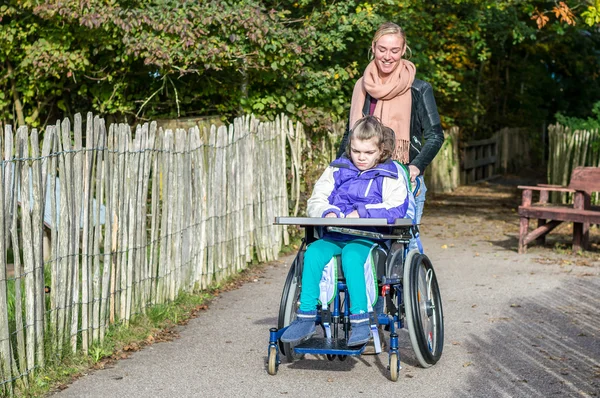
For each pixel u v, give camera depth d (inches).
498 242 506.6
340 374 227.0
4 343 201.0
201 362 238.7
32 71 500.1
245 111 514.3
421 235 543.5
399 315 231.8
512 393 208.2
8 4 510.9
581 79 1462.8
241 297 335.6
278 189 446.3
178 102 511.2
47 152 216.1
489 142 1119.0
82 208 236.8
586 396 205.0
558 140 757.9
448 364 235.9
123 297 265.1
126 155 264.2
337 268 217.8
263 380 221.1
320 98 530.3
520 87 1317.7
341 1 525.7
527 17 1066.1
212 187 350.3
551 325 282.0
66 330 230.5
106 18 455.2
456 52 860.6
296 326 213.5
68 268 228.8
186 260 321.7
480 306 314.7
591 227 551.2
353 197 225.8
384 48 255.8
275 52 491.2
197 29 467.2
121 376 223.9
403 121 259.0
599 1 512.1
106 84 522.9
